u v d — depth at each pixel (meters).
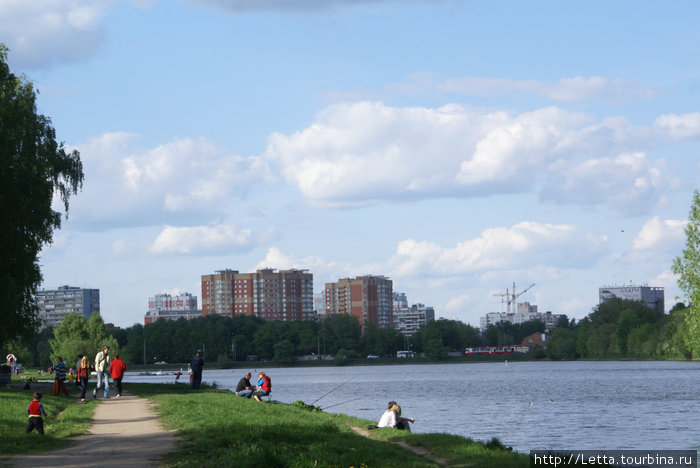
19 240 46.06
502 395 100.19
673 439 50.22
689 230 72.31
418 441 30.31
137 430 29.92
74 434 29.11
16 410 35.50
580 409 75.69
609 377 146.50
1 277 45.28
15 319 46.72
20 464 21.97
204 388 57.66
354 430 36.69
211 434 27.53
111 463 21.89
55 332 165.75
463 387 124.38
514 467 24.03
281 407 43.75
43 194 49.72
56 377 48.59
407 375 195.12
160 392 50.91
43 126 57.66
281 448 24.31
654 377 142.12
